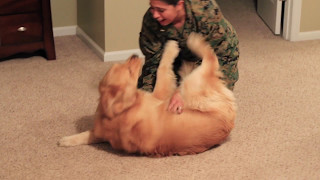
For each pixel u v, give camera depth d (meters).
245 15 4.31
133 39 3.41
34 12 3.28
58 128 2.54
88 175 2.15
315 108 2.78
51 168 2.21
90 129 2.54
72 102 2.83
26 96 2.88
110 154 2.30
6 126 2.55
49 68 3.28
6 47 3.29
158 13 2.16
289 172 2.19
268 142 2.42
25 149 2.35
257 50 3.65
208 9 2.24
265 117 2.67
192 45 2.24
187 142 2.21
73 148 2.35
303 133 2.51
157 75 2.25
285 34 3.86
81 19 3.79
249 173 2.17
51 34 3.36
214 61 2.24
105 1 3.25
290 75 3.23
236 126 2.56
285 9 3.82
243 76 3.20
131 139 2.16
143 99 2.17
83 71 3.25
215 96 2.22
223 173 2.17
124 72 2.14
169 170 2.18
